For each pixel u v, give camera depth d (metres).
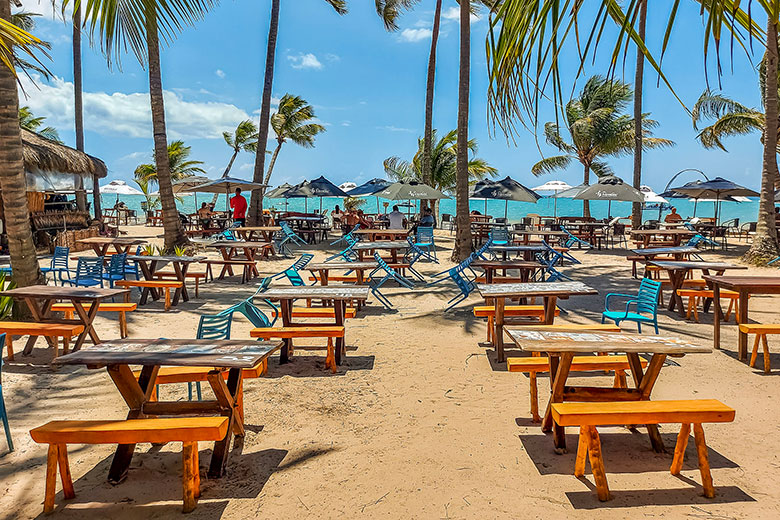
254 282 12.40
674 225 22.44
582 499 3.47
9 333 6.11
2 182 7.28
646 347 3.97
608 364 4.96
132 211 35.12
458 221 15.35
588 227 21.38
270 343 4.29
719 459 4.01
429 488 3.63
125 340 4.36
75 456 4.17
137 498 3.55
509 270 14.27
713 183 21.31
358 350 7.11
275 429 4.63
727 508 3.34
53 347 6.77
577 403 3.75
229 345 4.21
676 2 1.43
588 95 28.66
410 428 4.63
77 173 17.97
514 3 1.81
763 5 1.69
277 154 33.62
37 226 16.48
